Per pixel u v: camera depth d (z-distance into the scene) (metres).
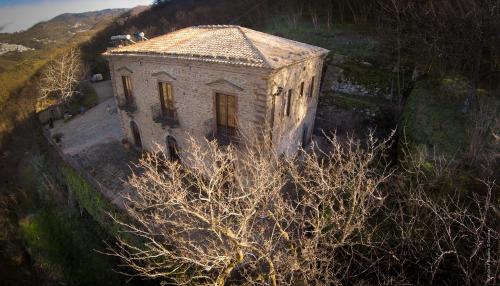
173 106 15.80
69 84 32.66
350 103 19.98
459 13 16.38
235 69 12.44
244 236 7.94
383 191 10.32
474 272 6.77
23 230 21.12
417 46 19.67
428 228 7.98
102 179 18.27
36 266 19.31
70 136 25.44
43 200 22.73
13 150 29.56
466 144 12.09
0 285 19.22
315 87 18.61
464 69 17.42
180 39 16.09
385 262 8.40
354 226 7.38
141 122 18.38
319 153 18.11
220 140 13.89
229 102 13.59
